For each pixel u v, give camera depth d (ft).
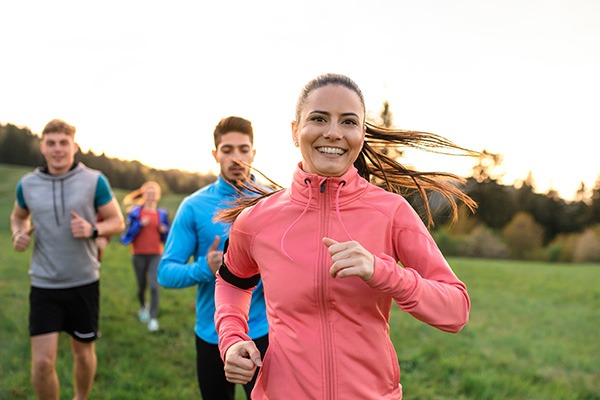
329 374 6.01
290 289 6.22
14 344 19.75
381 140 7.86
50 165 14.43
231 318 7.10
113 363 18.25
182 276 10.86
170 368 18.02
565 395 17.93
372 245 6.24
